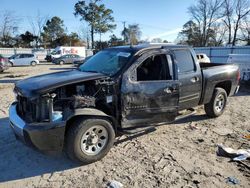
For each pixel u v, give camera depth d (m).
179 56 5.14
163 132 5.50
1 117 6.48
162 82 4.71
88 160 4.03
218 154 4.45
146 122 4.70
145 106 4.55
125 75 4.33
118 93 4.28
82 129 3.86
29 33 67.62
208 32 59.62
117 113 4.34
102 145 4.15
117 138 5.12
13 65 27.72
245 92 10.37
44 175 3.81
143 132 5.45
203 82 5.64
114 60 4.72
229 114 6.94
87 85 4.27
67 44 69.56
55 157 4.34
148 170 3.93
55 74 4.73
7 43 62.75
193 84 5.33
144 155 4.42
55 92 3.95
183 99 5.17
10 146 4.75
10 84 12.84
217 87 6.39
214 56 22.70
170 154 4.45
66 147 3.95
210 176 3.75
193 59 5.43
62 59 32.16
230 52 21.36
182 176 3.76
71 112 3.83
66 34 75.94
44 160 4.25
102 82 4.12
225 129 5.73
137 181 3.63
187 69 5.25
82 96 4.03
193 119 6.42
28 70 21.94
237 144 4.89
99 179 3.70
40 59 44.50
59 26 77.12
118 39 73.25
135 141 5.00
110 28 65.94
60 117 3.81
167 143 4.93
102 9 63.59
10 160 4.25
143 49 4.68
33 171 3.92
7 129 5.60
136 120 4.55
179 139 5.12
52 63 34.00
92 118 3.96
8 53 43.50
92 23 63.50
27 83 4.20
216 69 6.03
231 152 4.41
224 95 6.46
